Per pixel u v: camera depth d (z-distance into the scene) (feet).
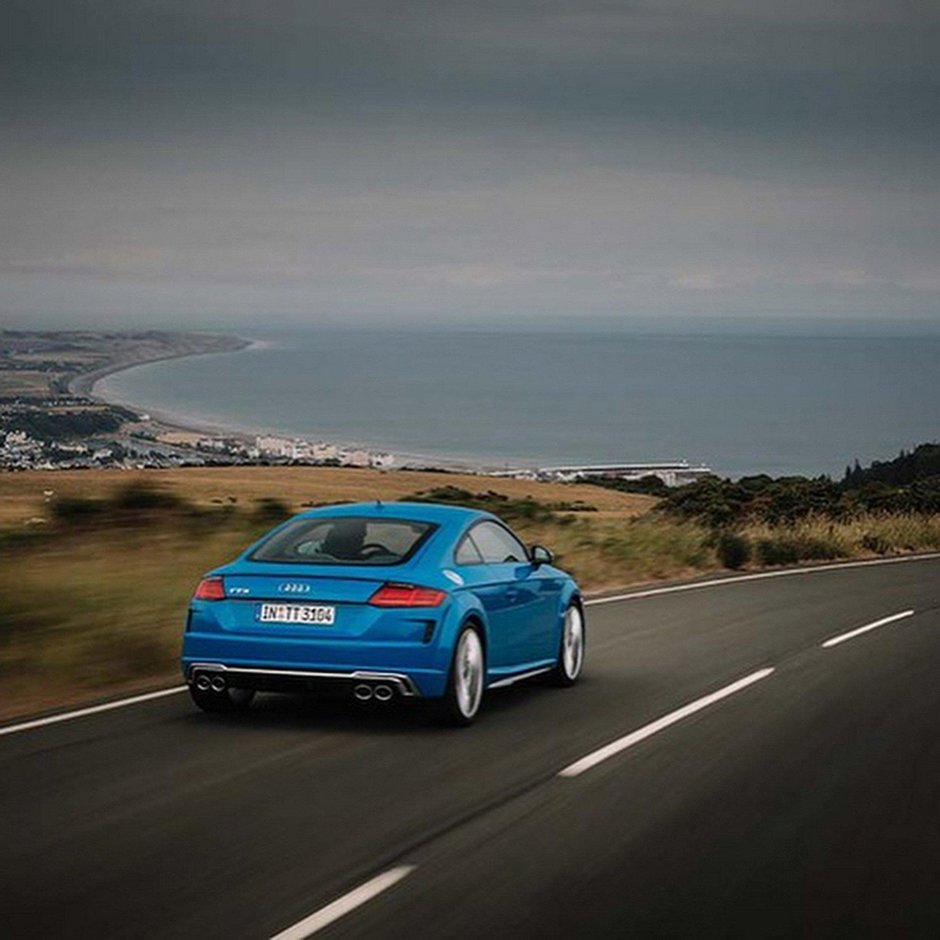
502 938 19.04
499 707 39.11
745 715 38.50
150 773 29.48
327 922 19.58
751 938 19.31
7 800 26.86
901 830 25.82
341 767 30.50
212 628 34.96
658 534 94.79
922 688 44.50
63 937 18.75
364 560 35.83
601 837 24.80
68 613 48.78
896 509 144.25
